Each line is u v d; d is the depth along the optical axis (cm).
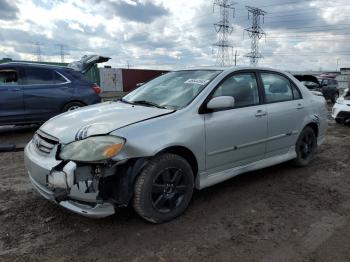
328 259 309
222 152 420
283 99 519
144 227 359
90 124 359
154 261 303
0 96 795
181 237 341
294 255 314
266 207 414
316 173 546
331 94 2045
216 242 334
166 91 447
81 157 322
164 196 366
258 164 479
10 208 398
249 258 309
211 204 418
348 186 492
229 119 423
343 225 373
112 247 323
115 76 3350
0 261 299
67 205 329
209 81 429
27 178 504
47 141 363
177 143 365
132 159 340
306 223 376
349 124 1117
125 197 338
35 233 345
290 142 529
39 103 841
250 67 485
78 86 904
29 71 841
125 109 406
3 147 654
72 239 335
